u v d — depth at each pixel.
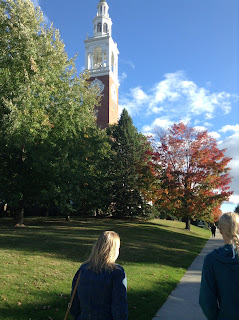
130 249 14.75
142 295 7.33
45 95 20.30
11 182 21.59
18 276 8.01
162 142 30.88
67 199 24.39
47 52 20.91
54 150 21.53
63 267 9.59
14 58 19.47
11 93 19.05
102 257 2.69
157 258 13.30
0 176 21.14
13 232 17.27
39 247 12.83
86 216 37.44
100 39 60.09
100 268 2.64
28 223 26.34
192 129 30.28
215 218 31.62
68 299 6.59
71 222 27.75
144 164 33.97
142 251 14.60
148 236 21.06
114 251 2.75
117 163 35.25
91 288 2.58
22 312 5.67
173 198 29.05
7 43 20.00
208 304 2.34
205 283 2.42
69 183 23.41
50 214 40.19
